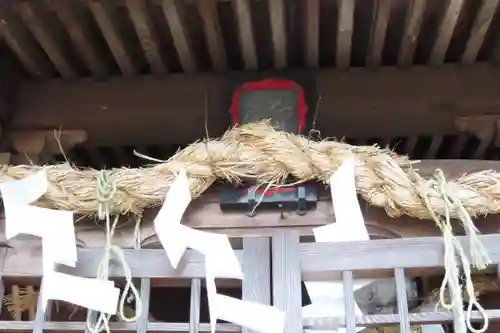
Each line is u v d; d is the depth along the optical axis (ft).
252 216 4.72
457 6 6.15
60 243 4.46
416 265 4.36
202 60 7.47
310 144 4.75
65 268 4.47
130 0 6.14
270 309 4.20
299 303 4.28
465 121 7.36
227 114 7.43
